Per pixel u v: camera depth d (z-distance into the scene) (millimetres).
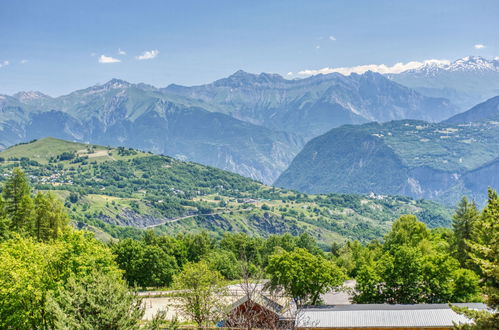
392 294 80250
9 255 50812
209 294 61344
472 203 116188
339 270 77438
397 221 147500
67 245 53719
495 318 35219
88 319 32812
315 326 64188
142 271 133375
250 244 192500
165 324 50062
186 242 176000
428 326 65125
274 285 51219
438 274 80938
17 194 116750
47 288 47781
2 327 45469
